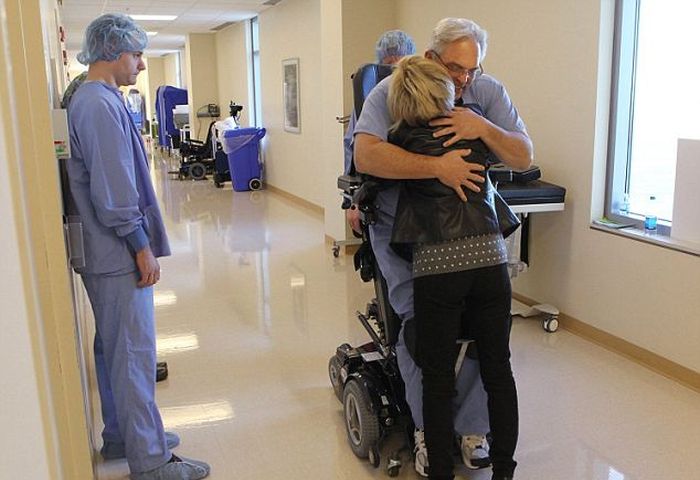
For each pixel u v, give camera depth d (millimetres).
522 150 2193
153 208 2391
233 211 8359
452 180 2062
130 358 2340
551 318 4000
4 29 651
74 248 1955
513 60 4379
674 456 2648
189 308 4570
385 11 5828
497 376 2205
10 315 557
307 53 7988
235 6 8945
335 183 6168
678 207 3346
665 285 3352
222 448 2758
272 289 4996
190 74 13062
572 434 2822
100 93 2172
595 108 3727
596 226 3770
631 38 3660
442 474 2197
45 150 1260
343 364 2936
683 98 3402
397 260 2312
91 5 8609
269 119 9836
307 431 2885
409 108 2068
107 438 2668
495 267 2121
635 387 3264
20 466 569
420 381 2340
